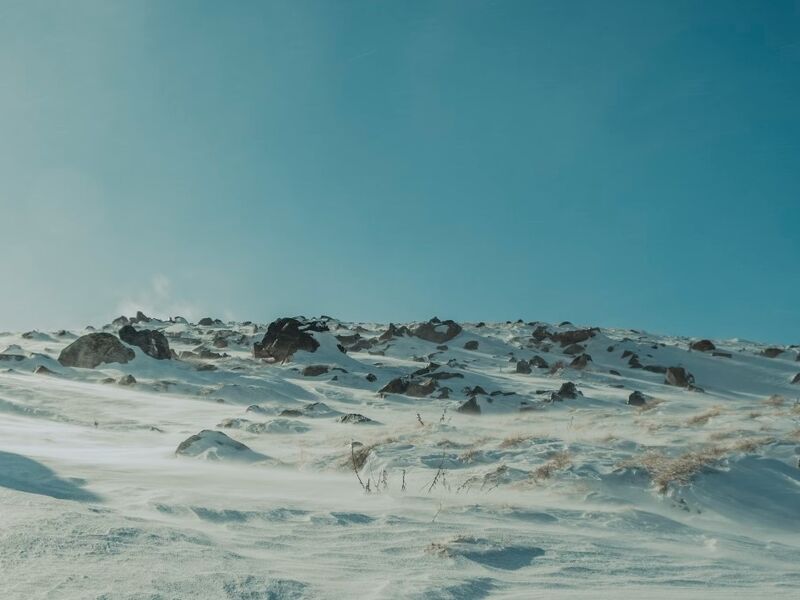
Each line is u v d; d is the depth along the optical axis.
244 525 6.28
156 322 72.81
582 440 14.66
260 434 19.66
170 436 19.05
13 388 29.52
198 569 4.15
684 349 62.41
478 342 62.56
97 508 5.85
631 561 6.11
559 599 4.61
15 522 4.65
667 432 16.17
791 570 6.42
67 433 17.78
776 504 9.82
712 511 9.46
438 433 18.23
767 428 15.36
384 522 6.91
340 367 46.16
